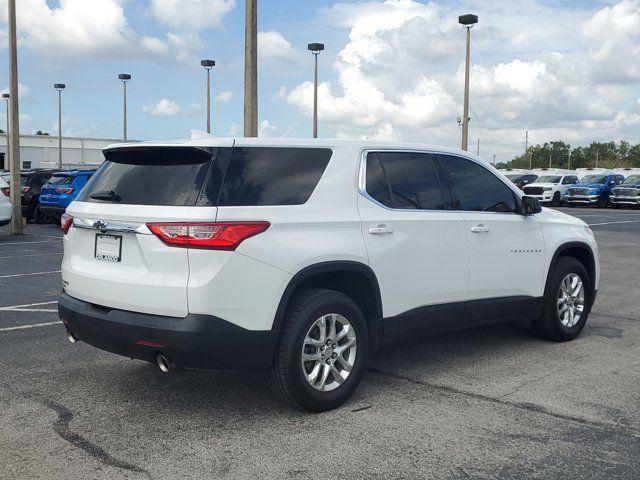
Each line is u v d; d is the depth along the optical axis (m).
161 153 4.57
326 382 4.77
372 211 5.03
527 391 5.16
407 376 5.55
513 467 3.84
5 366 5.82
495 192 6.07
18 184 18.48
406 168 5.42
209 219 4.20
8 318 7.72
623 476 3.73
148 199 4.42
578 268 6.70
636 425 4.47
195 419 4.61
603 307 8.53
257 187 4.49
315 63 31.92
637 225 22.30
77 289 4.78
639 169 44.41
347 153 5.03
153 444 4.18
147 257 4.31
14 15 17.88
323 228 4.69
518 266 6.10
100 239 4.68
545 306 6.48
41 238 17.48
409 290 5.21
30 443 4.20
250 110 11.15
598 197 36.09
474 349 6.40
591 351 6.35
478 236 5.73
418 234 5.25
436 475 3.74
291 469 3.82
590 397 5.02
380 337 5.11
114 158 4.91
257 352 4.38
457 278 5.55
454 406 4.84
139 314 4.38
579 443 4.17
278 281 4.41
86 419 4.60
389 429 4.41
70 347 6.45
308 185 4.74
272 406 4.86
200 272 4.20
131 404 4.90
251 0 10.91
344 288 5.05
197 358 4.22
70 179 20.45
